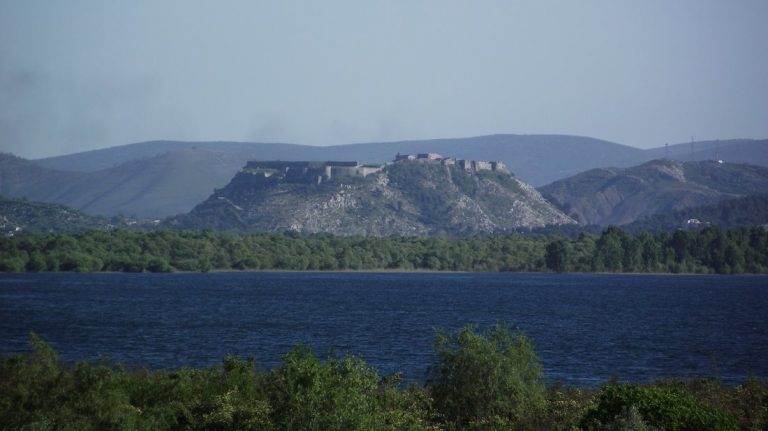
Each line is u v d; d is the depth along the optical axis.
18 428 91.88
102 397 96.06
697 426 91.00
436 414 104.06
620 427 89.19
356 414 89.44
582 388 136.62
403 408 106.00
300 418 88.94
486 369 104.25
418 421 99.38
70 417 91.88
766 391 117.69
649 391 95.38
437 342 109.94
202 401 100.25
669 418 91.25
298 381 91.06
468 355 104.94
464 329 110.00
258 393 100.88
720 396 116.31
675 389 108.94
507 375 104.50
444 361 106.88
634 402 93.38
